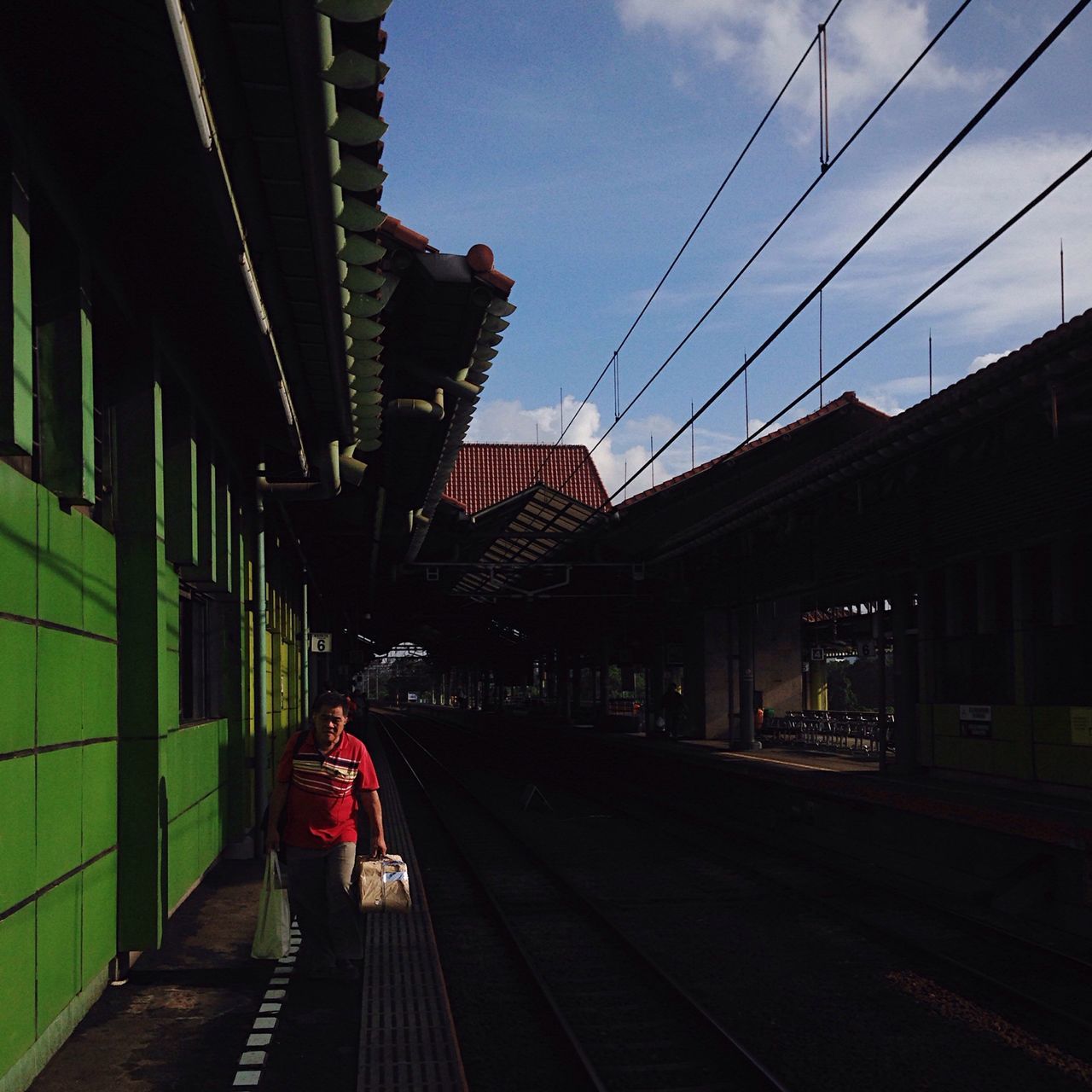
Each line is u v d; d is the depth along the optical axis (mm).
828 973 7422
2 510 4355
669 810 18828
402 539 22266
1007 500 13133
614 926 8656
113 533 6695
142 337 6797
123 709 6629
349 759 6449
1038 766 12758
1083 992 7035
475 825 17094
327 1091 4695
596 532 26516
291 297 6715
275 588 16547
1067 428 11352
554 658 53156
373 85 4430
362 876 6336
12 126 4465
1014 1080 5309
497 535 26094
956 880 11320
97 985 6023
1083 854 9219
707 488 26562
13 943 4422
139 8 3742
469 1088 5172
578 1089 5156
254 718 12031
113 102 4820
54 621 5102
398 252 10125
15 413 4398
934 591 15594
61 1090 4676
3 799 4289
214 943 7414
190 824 8352
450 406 13242
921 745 15695
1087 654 12008
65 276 5465
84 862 5664
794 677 28375
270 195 5312
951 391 11789
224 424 10055
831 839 14773
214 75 4262
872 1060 5582
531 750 38156
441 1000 5961
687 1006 6426
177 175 5246
